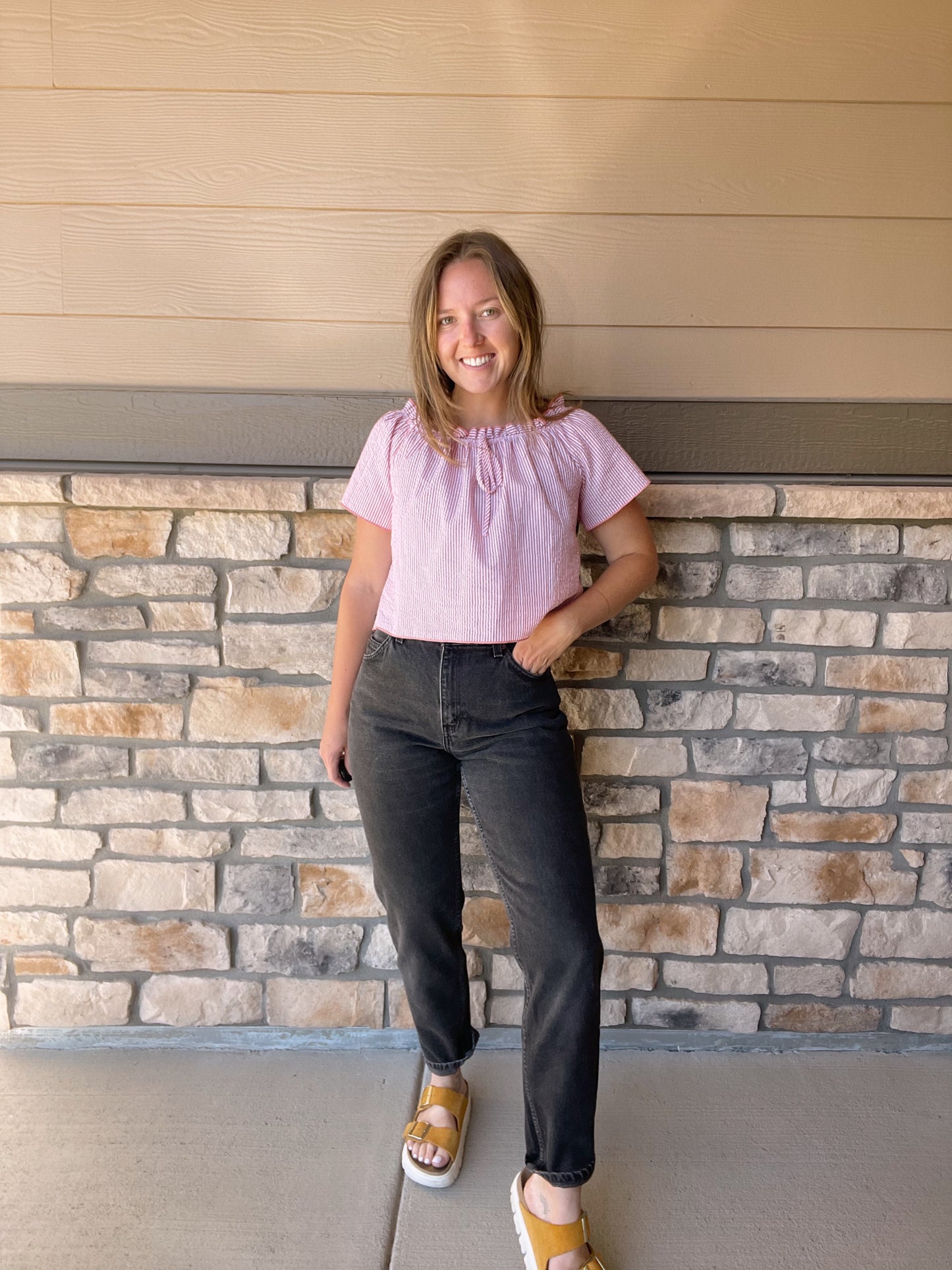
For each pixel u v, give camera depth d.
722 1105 2.04
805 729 2.11
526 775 1.63
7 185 2.02
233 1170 1.85
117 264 2.05
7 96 1.99
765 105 1.98
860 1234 1.72
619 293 2.05
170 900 2.18
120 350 2.08
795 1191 1.82
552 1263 1.60
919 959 2.19
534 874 1.62
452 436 1.66
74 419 2.10
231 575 2.06
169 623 2.08
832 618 2.07
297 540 2.05
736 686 2.10
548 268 2.04
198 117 2.00
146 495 2.01
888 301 2.05
